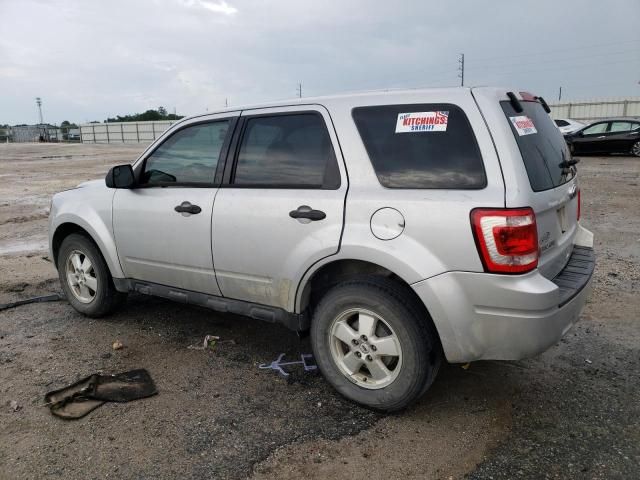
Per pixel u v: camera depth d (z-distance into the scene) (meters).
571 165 3.72
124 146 46.97
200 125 4.14
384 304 3.18
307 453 2.99
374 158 3.31
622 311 4.98
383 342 3.26
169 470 2.85
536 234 2.95
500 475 2.79
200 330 4.74
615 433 3.13
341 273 3.58
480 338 3.02
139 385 3.74
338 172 3.40
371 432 3.19
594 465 2.85
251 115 3.88
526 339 2.93
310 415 3.37
